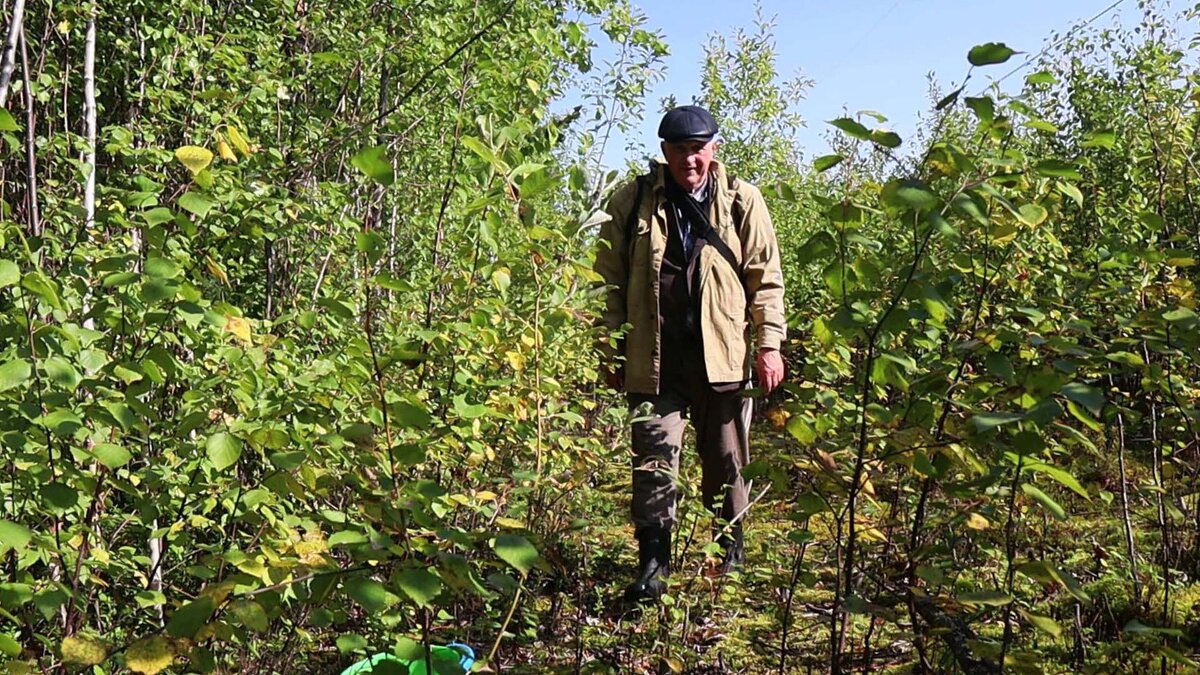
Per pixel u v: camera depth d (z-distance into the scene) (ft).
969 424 6.15
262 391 8.74
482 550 8.65
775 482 7.43
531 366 10.29
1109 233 18.02
